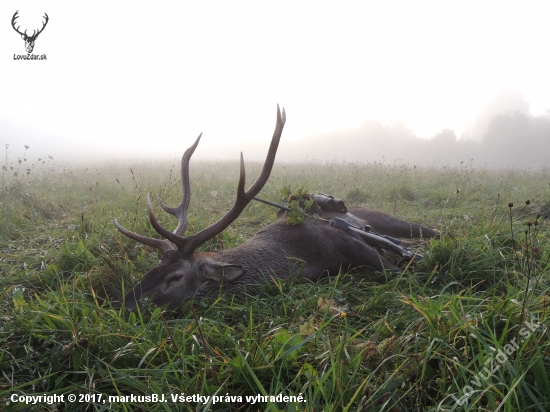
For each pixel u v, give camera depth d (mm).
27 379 2455
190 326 2766
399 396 2125
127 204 6578
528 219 5895
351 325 2986
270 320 3082
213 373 2242
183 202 4234
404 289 3406
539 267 3699
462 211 6633
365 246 4133
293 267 3988
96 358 2465
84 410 2240
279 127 3773
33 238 5160
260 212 6398
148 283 3330
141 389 2268
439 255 3965
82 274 3869
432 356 2211
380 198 8109
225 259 3709
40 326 2764
